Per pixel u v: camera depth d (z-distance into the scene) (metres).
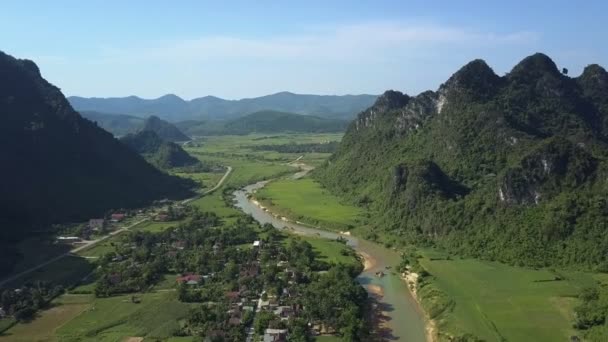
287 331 153.75
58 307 177.75
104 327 161.50
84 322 165.50
